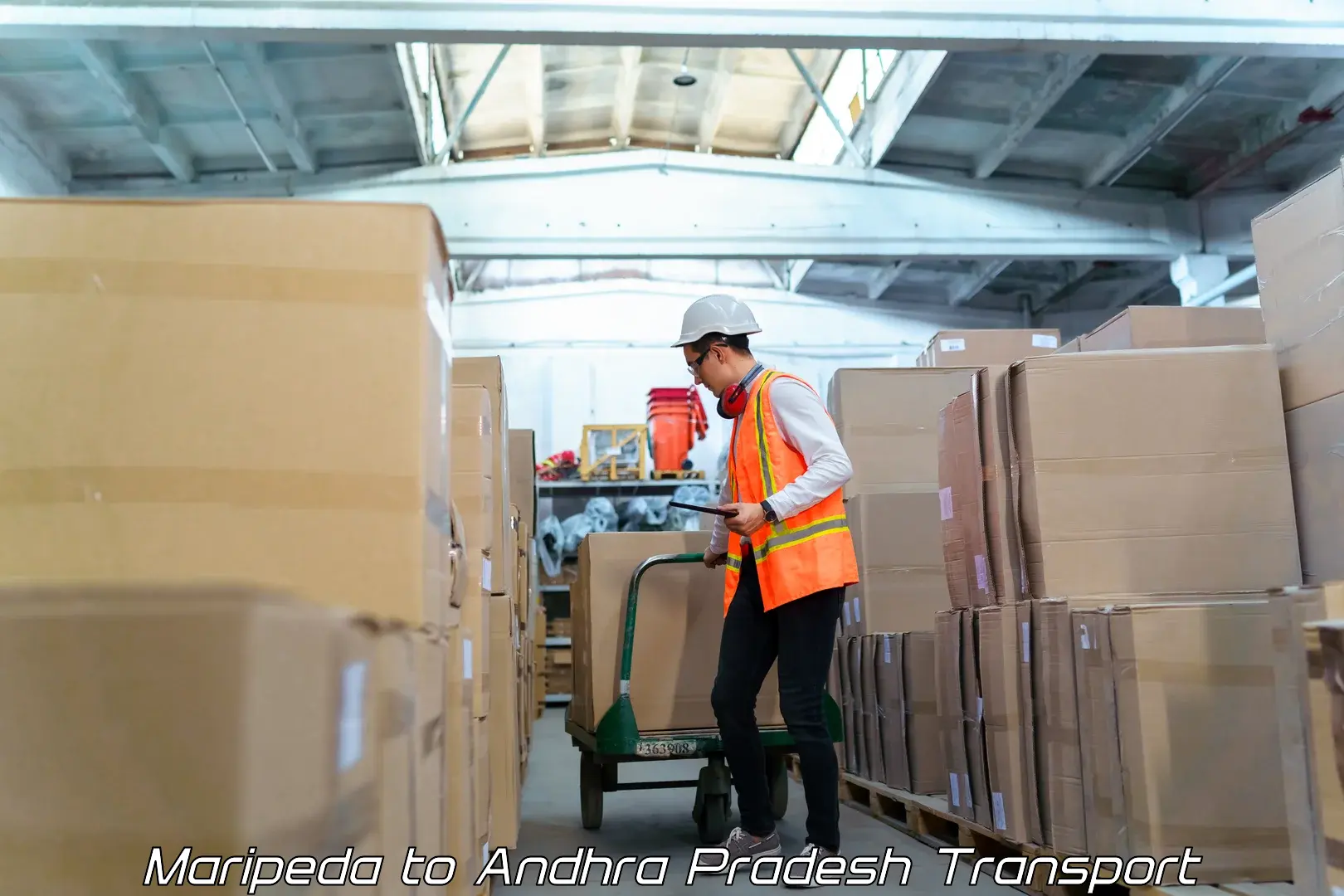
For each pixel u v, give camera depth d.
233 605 0.89
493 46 6.26
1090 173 6.29
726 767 2.72
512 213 5.84
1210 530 2.16
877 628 3.41
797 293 9.27
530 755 4.86
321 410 0.99
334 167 5.97
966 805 2.40
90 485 0.96
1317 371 2.13
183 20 3.55
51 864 0.84
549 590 7.79
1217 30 3.90
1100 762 1.88
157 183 5.86
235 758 0.86
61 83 4.94
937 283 8.95
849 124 6.74
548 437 9.09
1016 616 2.20
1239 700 1.83
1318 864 1.26
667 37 3.72
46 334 0.98
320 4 3.59
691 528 7.78
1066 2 3.82
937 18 3.79
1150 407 2.21
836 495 2.23
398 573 0.98
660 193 5.87
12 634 0.87
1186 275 6.36
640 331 9.30
